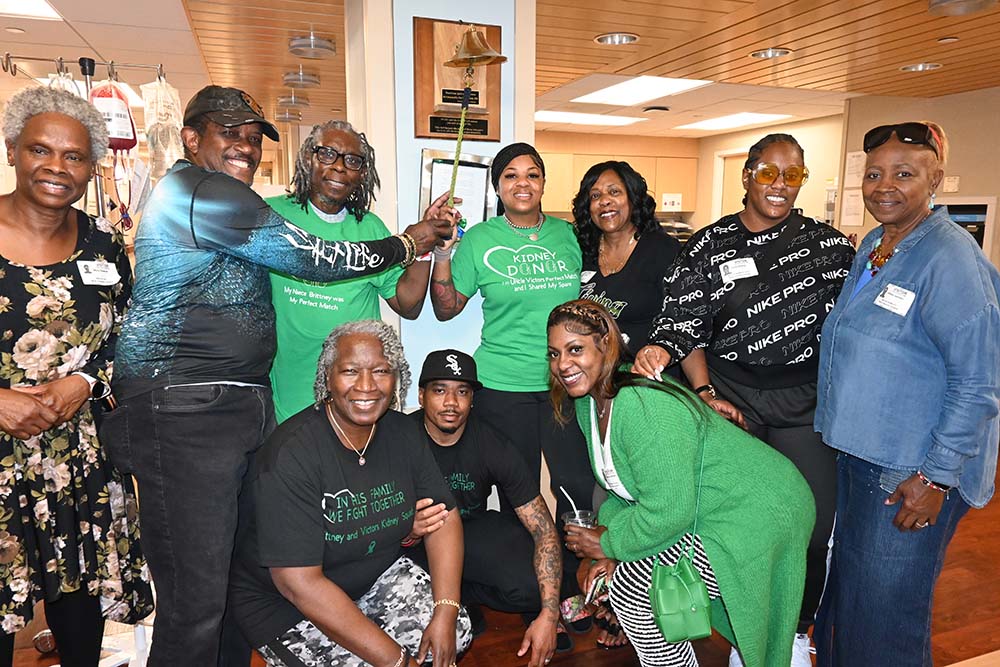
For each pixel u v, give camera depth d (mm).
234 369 1521
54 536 1554
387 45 2434
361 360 1550
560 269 2285
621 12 3512
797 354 1978
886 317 1584
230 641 1789
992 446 1560
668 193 9297
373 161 2064
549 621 1963
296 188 1949
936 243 1529
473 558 2111
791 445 2008
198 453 1485
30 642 2168
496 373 2275
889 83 5441
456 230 2197
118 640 2141
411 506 1722
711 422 1684
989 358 1432
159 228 1430
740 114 7285
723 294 2033
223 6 3461
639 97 6320
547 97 6176
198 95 1628
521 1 2594
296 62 4660
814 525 1800
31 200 1448
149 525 1530
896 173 1569
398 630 1738
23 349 1472
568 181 8672
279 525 1524
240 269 1505
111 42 4281
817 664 1922
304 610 1549
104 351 1633
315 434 1599
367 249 1649
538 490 2146
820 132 7562
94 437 1610
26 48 4422
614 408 1654
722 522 1662
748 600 1635
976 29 3885
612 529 1758
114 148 2250
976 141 5762
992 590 2590
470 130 2572
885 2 3391
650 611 1782
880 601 1630
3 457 1452
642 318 2307
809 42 4152
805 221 2012
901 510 1558
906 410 1552
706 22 3709
